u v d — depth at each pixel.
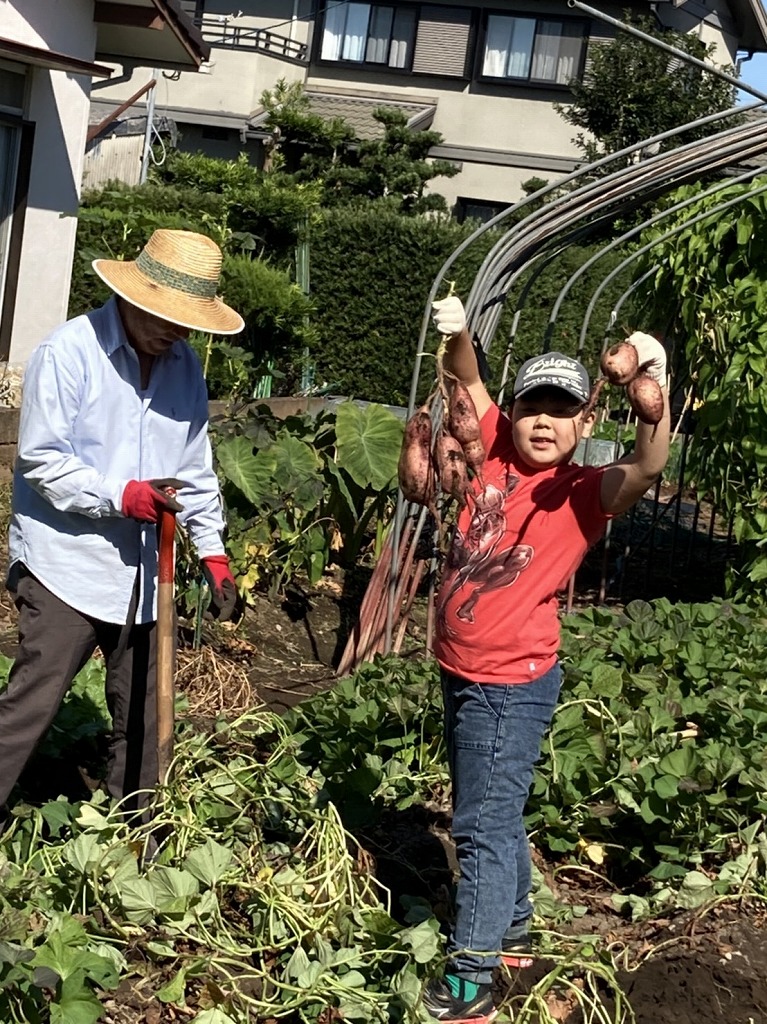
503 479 3.63
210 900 3.66
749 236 7.75
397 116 23.36
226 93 27.27
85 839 3.70
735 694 5.43
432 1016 3.47
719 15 29.14
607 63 22.00
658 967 3.93
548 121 27.27
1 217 11.22
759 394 7.72
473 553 3.55
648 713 5.32
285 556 7.65
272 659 6.89
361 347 17.80
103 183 18.95
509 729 3.52
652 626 6.27
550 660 3.58
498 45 27.31
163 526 3.76
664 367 3.46
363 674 5.61
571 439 3.57
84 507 3.68
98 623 3.90
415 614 7.92
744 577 8.11
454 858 4.61
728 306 7.93
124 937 3.60
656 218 7.04
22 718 3.81
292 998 3.49
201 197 15.04
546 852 4.76
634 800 4.69
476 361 3.81
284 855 4.18
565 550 3.54
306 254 15.97
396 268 17.56
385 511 8.54
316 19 28.28
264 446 7.72
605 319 18.06
